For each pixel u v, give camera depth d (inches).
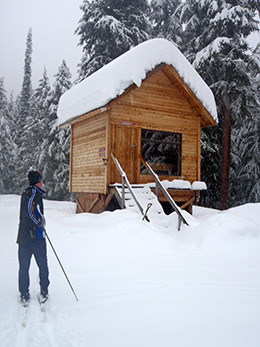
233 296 165.8
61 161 1077.1
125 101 480.4
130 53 448.8
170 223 371.9
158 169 555.5
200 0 730.8
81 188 548.1
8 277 197.8
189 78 491.2
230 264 230.5
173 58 474.3
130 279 195.2
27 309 149.2
